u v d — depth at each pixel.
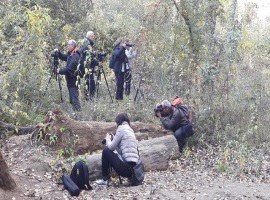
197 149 10.52
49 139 8.59
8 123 9.36
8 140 8.69
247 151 10.16
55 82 11.50
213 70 11.41
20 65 9.90
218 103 11.36
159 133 9.85
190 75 11.71
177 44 12.21
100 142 8.90
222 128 11.26
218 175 8.79
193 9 12.19
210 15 12.15
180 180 8.22
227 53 11.73
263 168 9.54
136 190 7.34
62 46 13.40
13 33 10.86
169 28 12.41
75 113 10.16
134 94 12.20
